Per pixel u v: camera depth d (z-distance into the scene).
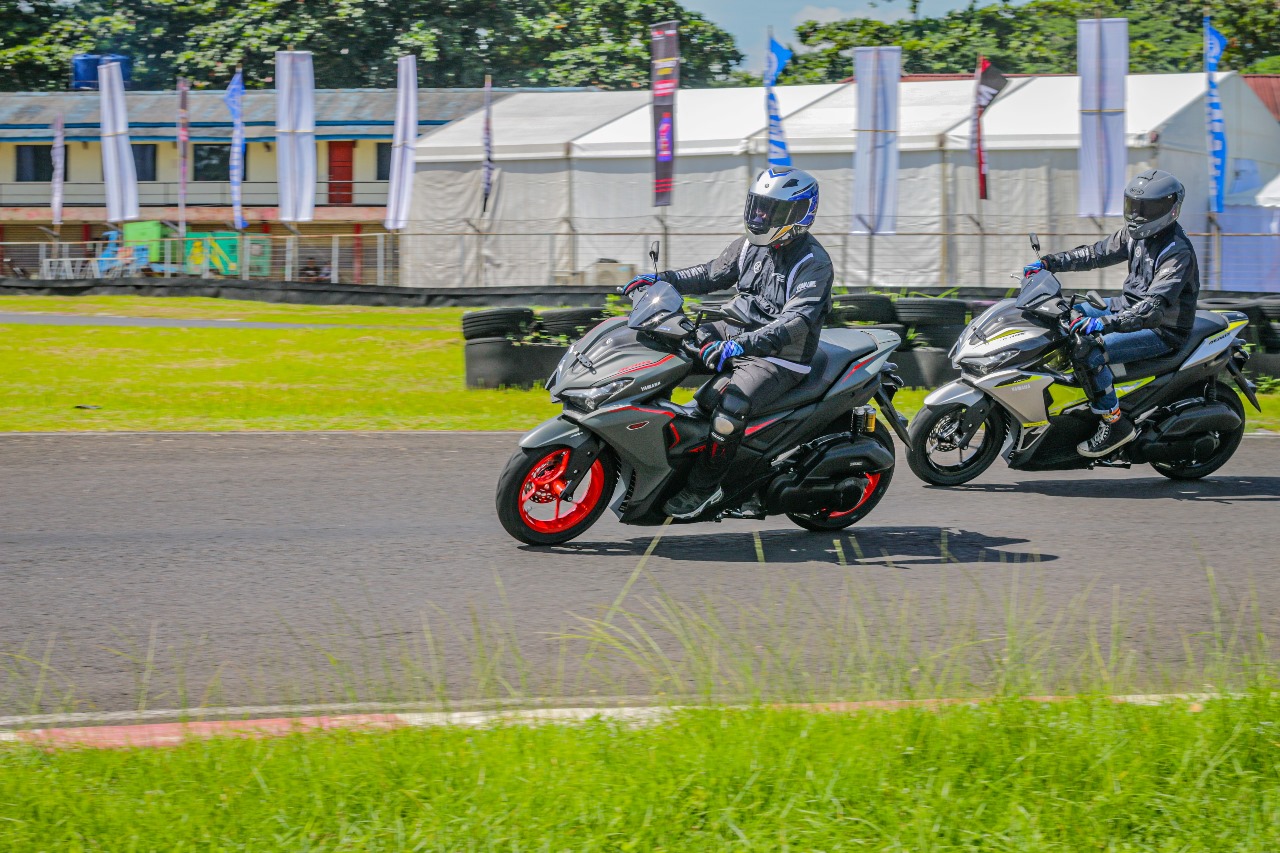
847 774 4.40
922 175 32.28
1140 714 5.02
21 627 6.55
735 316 8.23
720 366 7.83
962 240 31.78
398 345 21.86
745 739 4.63
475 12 57.16
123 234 49.62
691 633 6.48
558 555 8.10
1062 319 9.97
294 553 8.09
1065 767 4.50
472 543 8.38
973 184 31.84
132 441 12.12
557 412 14.38
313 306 33.34
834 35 56.66
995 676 5.67
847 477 8.48
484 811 4.14
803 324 7.96
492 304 33.09
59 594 7.14
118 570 7.65
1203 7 53.16
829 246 32.59
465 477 10.65
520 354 16.42
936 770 4.50
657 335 7.91
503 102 38.12
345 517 9.12
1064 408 10.19
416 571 7.68
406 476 10.65
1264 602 7.30
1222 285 31.16
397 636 6.44
